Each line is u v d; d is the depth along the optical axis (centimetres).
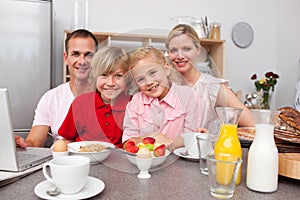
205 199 65
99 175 80
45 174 71
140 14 305
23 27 236
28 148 109
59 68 280
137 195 67
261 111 71
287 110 111
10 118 77
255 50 350
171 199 65
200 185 74
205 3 327
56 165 64
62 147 95
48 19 241
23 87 237
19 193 68
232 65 341
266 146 69
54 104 153
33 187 72
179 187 72
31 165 86
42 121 154
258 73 352
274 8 356
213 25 295
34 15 238
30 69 238
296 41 334
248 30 342
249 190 71
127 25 301
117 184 74
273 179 69
